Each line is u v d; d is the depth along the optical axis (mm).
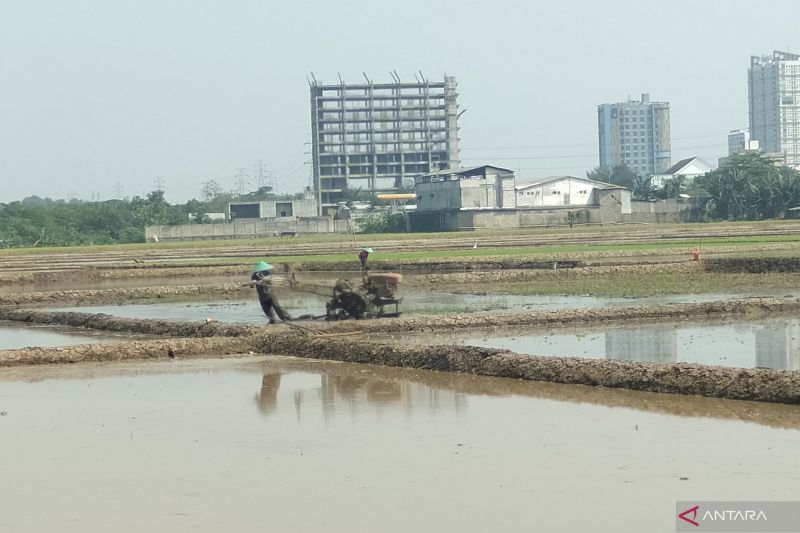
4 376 31812
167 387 29094
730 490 16938
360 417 23906
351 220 191875
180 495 17766
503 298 55000
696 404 24312
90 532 15906
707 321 42438
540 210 170375
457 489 17578
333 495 17453
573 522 15672
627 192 174125
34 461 20438
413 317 42844
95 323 46719
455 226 171500
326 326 40969
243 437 22156
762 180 189250
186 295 63938
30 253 116750
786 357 31812
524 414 23641
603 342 36469
